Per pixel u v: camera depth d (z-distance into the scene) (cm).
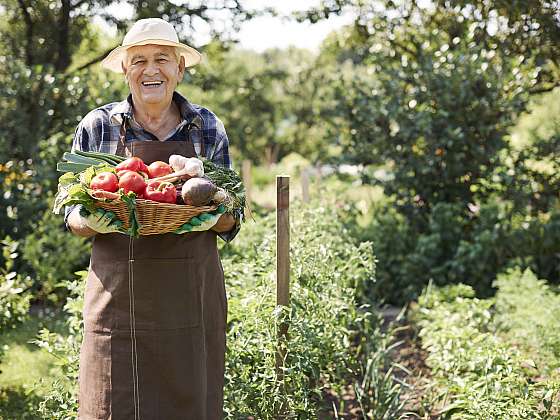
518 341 581
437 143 840
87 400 313
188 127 327
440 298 647
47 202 798
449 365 477
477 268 782
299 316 425
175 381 308
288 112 1772
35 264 728
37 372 538
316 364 430
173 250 304
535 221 826
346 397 501
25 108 850
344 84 916
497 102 832
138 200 271
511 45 917
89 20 954
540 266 823
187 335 309
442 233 815
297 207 691
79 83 866
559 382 419
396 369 572
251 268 489
